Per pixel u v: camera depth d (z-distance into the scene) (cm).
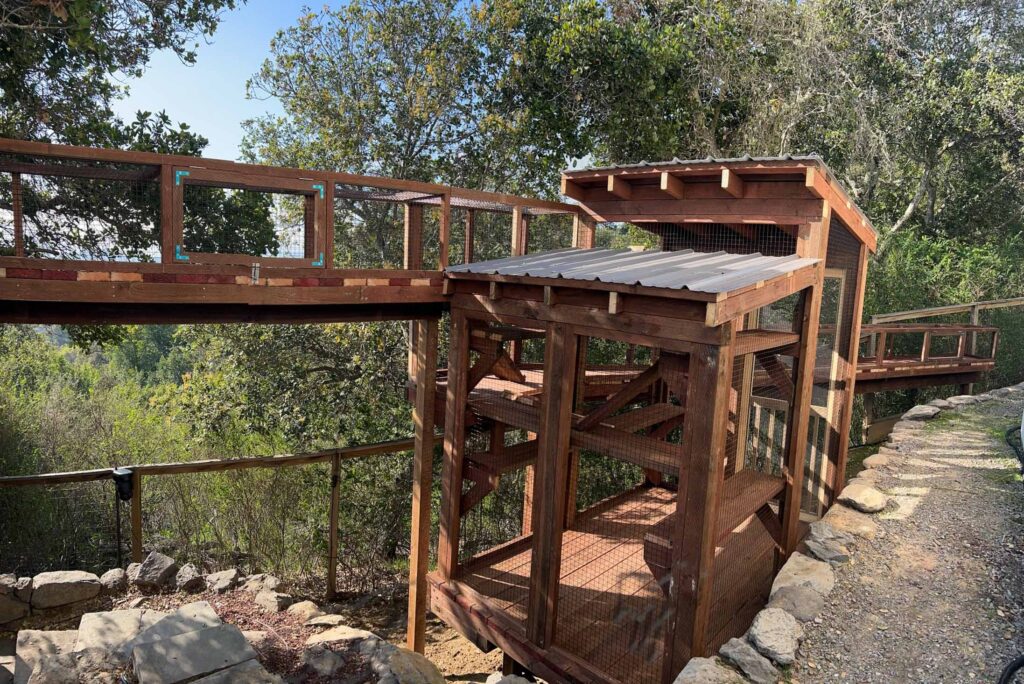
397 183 591
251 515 971
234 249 548
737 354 475
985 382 1249
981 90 1422
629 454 514
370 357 1226
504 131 1320
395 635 839
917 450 782
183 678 455
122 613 555
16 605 597
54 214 483
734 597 591
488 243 899
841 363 683
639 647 546
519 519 972
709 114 1573
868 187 1605
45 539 820
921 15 1508
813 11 1480
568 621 584
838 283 663
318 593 933
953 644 429
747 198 619
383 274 598
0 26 699
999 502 625
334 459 851
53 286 450
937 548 549
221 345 1253
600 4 1470
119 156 458
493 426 681
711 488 454
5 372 1716
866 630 451
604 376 770
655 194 692
